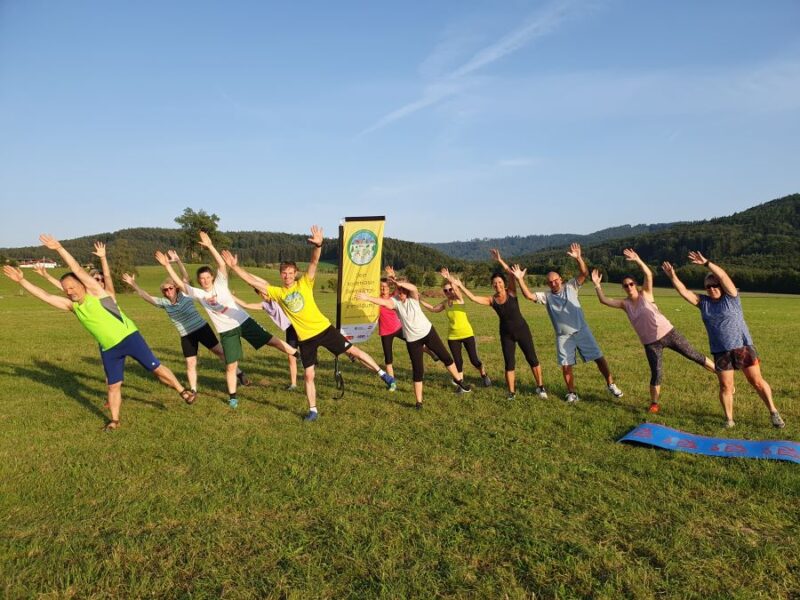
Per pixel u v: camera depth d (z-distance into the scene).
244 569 3.85
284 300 7.67
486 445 6.36
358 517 4.59
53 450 6.43
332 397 8.98
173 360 13.23
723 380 6.90
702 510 4.61
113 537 4.31
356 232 10.38
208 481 5.40
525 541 4.12
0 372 11.58
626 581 3.60
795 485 4.98
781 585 3.57
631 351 14.13
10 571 3.85
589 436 6.62
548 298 8.45
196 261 95.88
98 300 7.15
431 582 3.62
